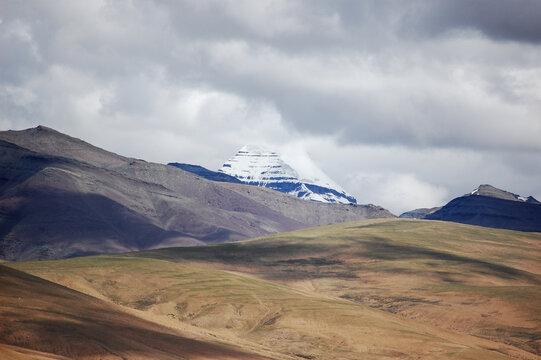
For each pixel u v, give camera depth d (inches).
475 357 6555.1
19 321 5059.1
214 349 5792.3
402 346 6953.7
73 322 5319.9
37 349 4771.2
